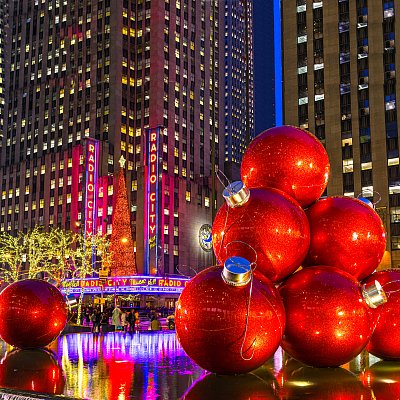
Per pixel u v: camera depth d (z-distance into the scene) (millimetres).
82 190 116562
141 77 127938
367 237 7652
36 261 77375
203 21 141625
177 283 84500
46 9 142000
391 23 86312
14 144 140500
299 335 6969
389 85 84938
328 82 89125
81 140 125562
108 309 60375
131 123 126500
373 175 83438
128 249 80188
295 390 6191
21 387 6656
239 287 6410
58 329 10781
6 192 135500
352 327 6902
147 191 108688
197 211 120812
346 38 89062
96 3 133000
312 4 92438
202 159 133625
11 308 10359
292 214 7199
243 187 7125
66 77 134000
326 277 7047
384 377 7055
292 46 92938
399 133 82875
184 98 131625
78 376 7805
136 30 131250
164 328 44812
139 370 8594
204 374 8023
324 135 88250
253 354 6449
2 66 167250
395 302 7793
